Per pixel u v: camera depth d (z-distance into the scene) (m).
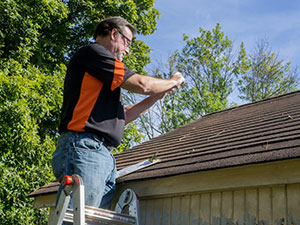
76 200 2.58
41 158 10.70
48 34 14.66
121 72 2.97
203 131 5.96
